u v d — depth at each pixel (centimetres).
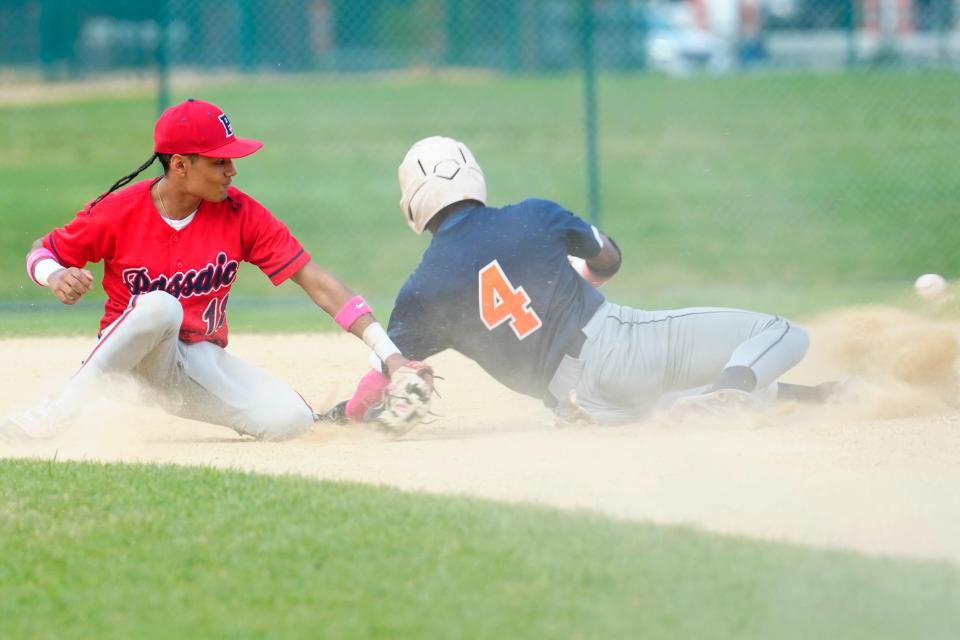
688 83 8881
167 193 1841
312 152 6794
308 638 1096
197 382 1930
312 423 1970
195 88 8831
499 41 9531
